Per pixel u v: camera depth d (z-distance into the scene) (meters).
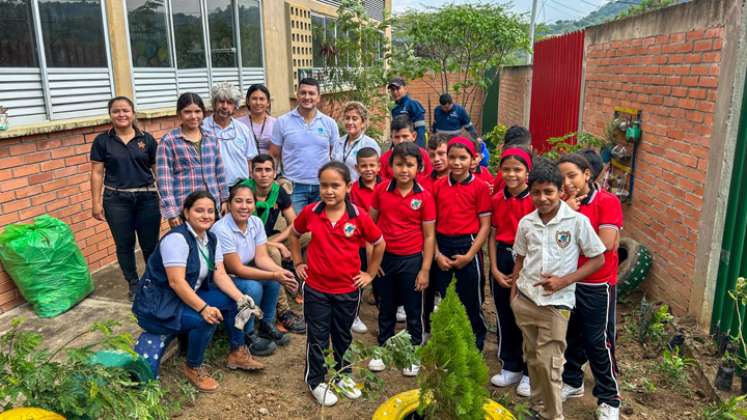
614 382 3.49
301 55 10.07
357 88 10.08
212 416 3.60
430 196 4.01
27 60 4.62
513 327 3.91
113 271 5.52
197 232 3.75
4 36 4.41
